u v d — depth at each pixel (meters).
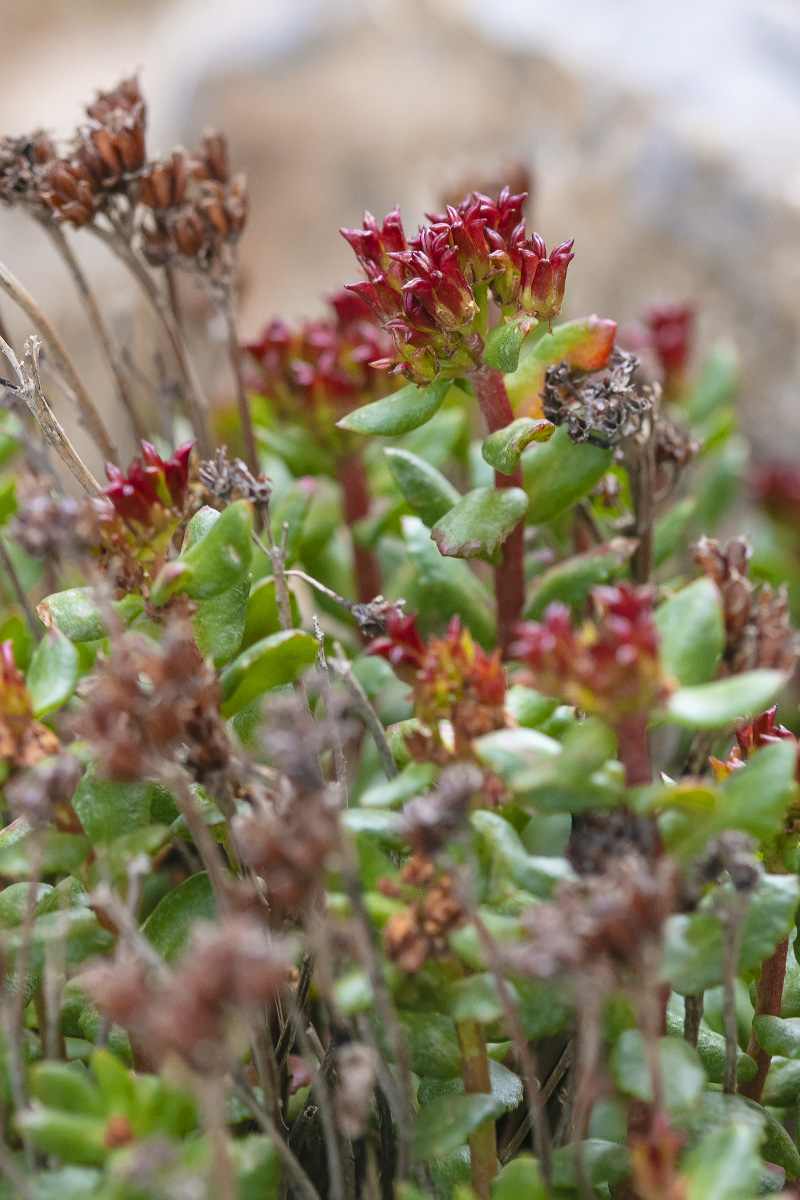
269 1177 0.43
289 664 0.45
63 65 1.43
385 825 0.44
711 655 0.43
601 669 0.42
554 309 0.46
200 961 0.41
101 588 0.43
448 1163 0.44
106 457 0.49
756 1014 0.45
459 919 0.43
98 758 0.44
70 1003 0.45
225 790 0.43
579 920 0.41
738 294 0.62
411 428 0.46
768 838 0.44
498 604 0.48
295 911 0.44
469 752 0.43
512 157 0.62
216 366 0.58
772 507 0.57
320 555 0.52
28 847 0.44
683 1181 0.42
